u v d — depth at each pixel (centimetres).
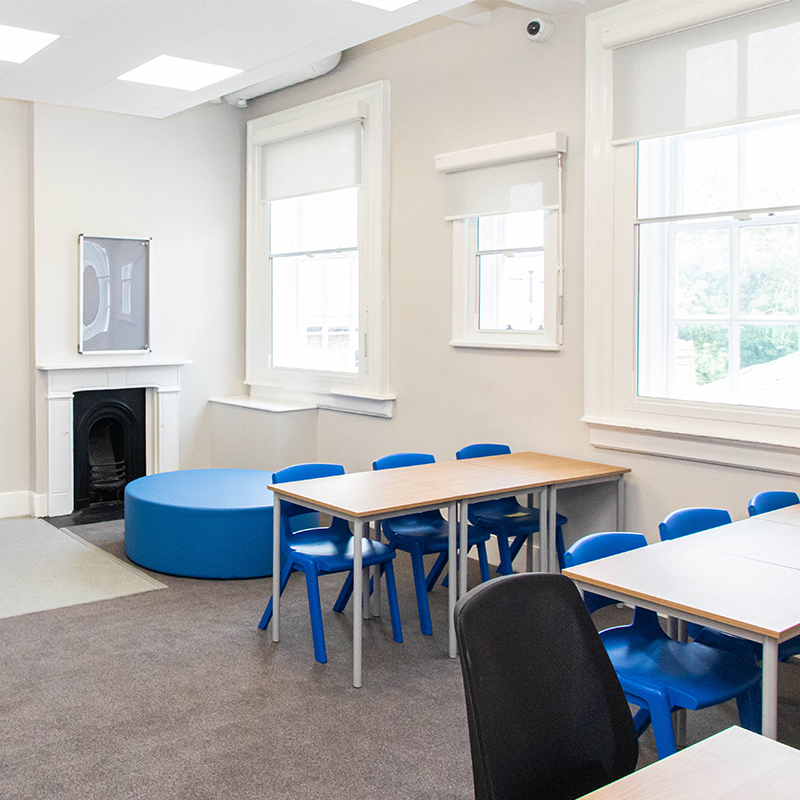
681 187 439
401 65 571
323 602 456
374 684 353
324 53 482
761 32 388
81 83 545
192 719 318
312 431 668
